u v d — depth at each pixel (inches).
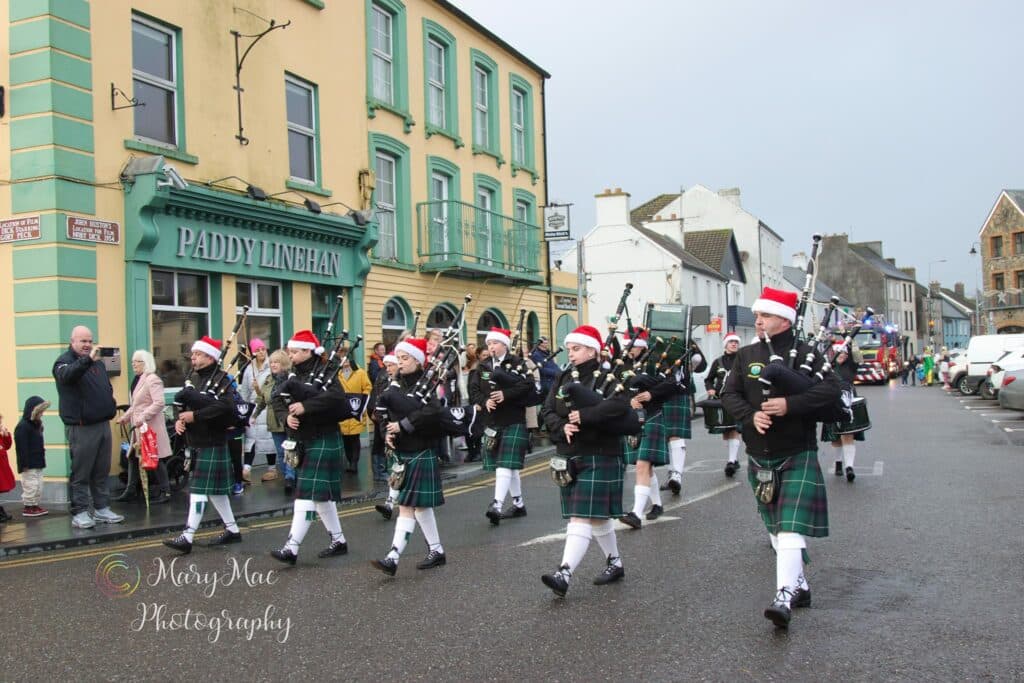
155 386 386.9
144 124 481.7
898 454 529.0
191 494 309.1
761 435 215.8
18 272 426.0
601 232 1478.8
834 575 254.4
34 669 192.2
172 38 502.0
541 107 1005.8
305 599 243.4
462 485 468.4
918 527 316.5
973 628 204.1
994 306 2425.0
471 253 796.6
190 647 205.5
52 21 421.4
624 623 214.7
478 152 851.4
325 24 634.2
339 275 631.2
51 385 420.2
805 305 223.8
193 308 509.4
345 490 439.2
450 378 425.1
